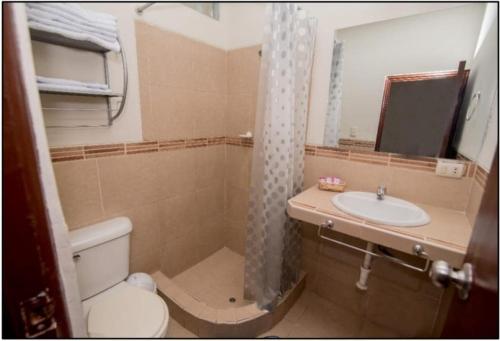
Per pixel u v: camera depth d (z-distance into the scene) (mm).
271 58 1250
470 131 1129
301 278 1729
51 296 391
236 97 1896
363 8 1314
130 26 1298
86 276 1173
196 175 1851
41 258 368
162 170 1604
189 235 1903
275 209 1389
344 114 1470
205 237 2055
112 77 1272
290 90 1275
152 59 1423
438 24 1149
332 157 1538
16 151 327
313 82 1536
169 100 1558
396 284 1433
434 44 1173
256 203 1461
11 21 332
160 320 1045
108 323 1019
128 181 1428
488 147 960
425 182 1262
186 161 1751
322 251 1688
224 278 1876
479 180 1023
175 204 1738
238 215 2119
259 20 1665
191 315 1358
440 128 1216
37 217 355
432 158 1235
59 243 539
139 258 1577
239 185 2047
